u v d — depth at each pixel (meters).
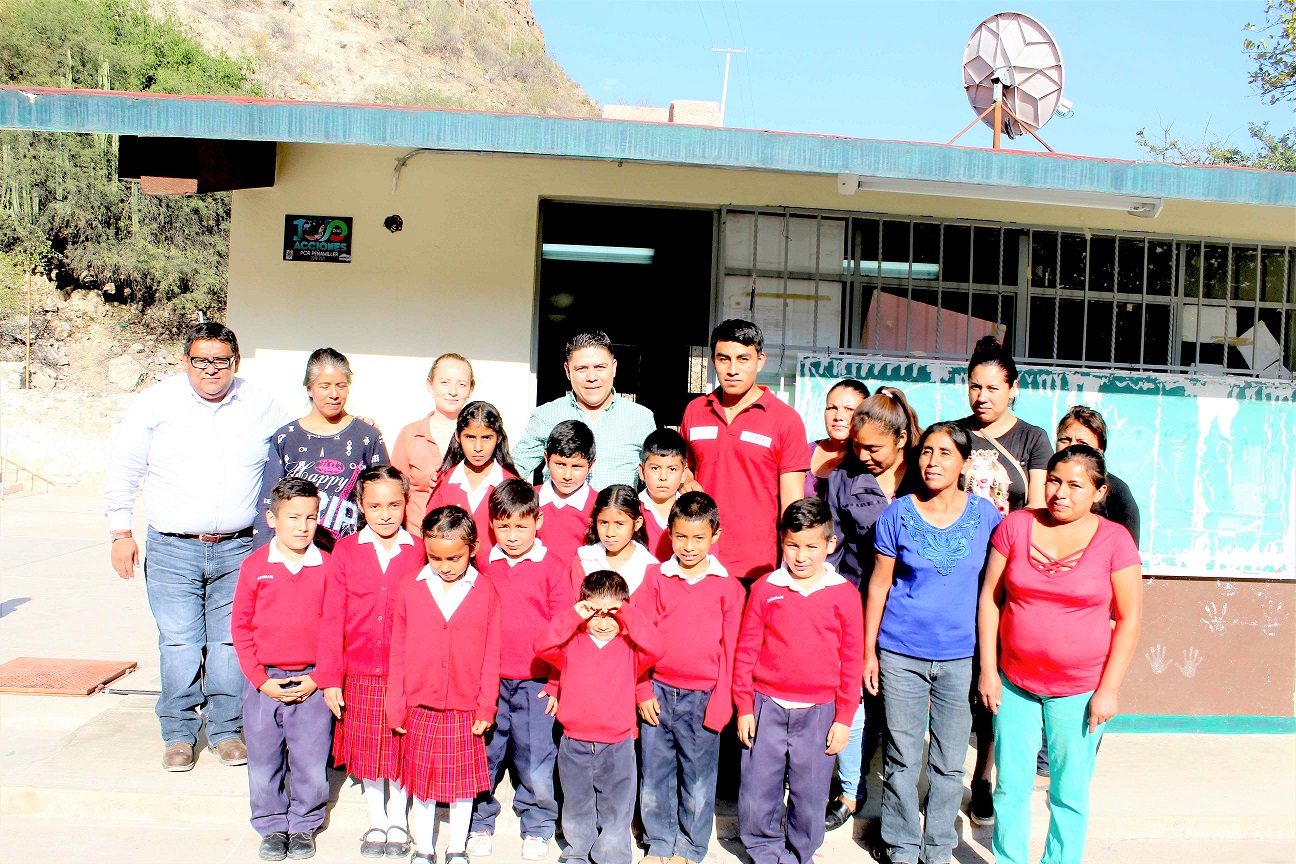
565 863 3.27
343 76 37.03
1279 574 4.64
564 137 3.95
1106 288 5.25
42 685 4.71
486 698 3.19
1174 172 4.15
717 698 3.26
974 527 3.28
